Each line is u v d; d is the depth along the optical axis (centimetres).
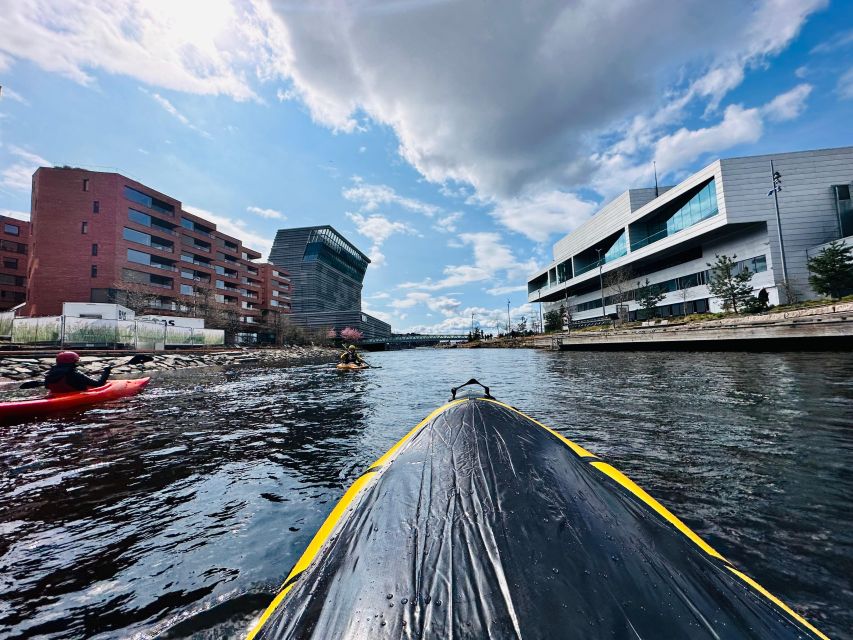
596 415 522
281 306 6950
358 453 394
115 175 3706
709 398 611
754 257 2952
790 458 325
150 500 282
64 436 471
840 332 1324
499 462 162
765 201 2859
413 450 195
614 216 4550
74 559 204
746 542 200
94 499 285
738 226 2967
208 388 973
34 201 3628
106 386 803
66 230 3516
